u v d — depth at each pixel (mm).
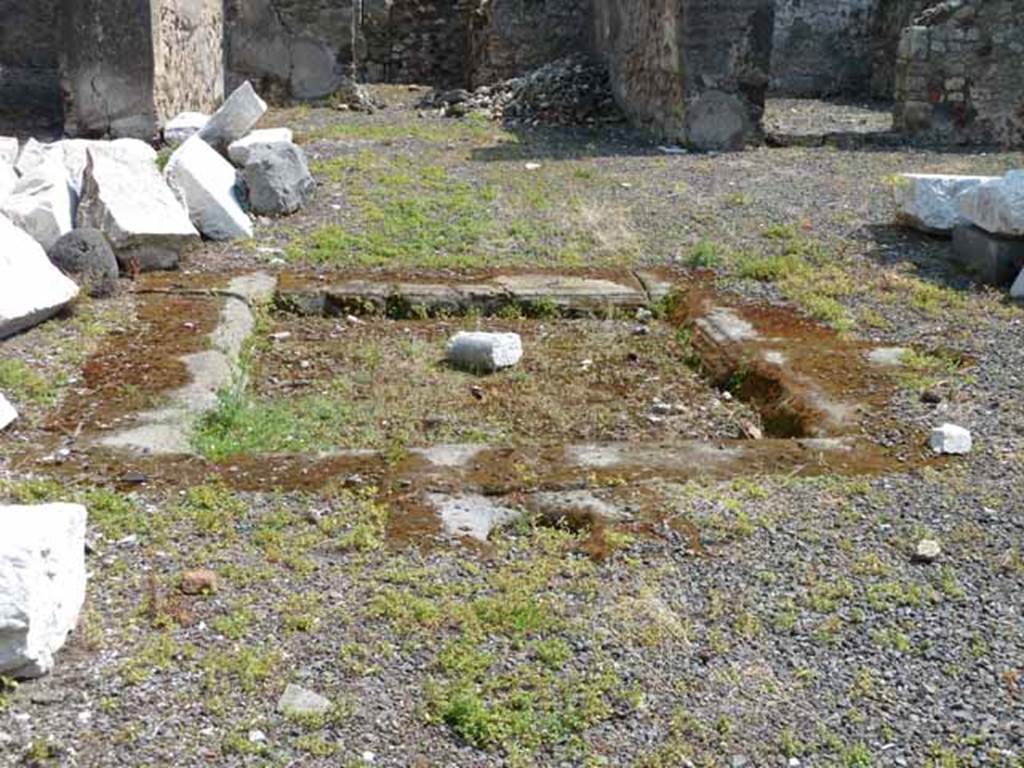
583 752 2830
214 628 3244
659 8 11055
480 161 9797
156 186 7004
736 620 3352
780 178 9281
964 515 3967
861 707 3012
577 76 12812
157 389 5008
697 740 2885
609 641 3234
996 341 5777
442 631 3256
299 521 3854
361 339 6152
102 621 3279
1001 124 11320
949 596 3494
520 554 3695
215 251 7152
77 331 5668
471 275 6934
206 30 11922
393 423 5031
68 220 6613
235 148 8156
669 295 6699
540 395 5480
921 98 11250
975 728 2936
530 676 3072
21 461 4227
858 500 4074
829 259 7191
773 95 15742
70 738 2807
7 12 14508
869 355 5605
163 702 2943
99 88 9953
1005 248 6672
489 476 4199
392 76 15695
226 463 4262
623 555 3686
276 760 2768
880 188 8922
